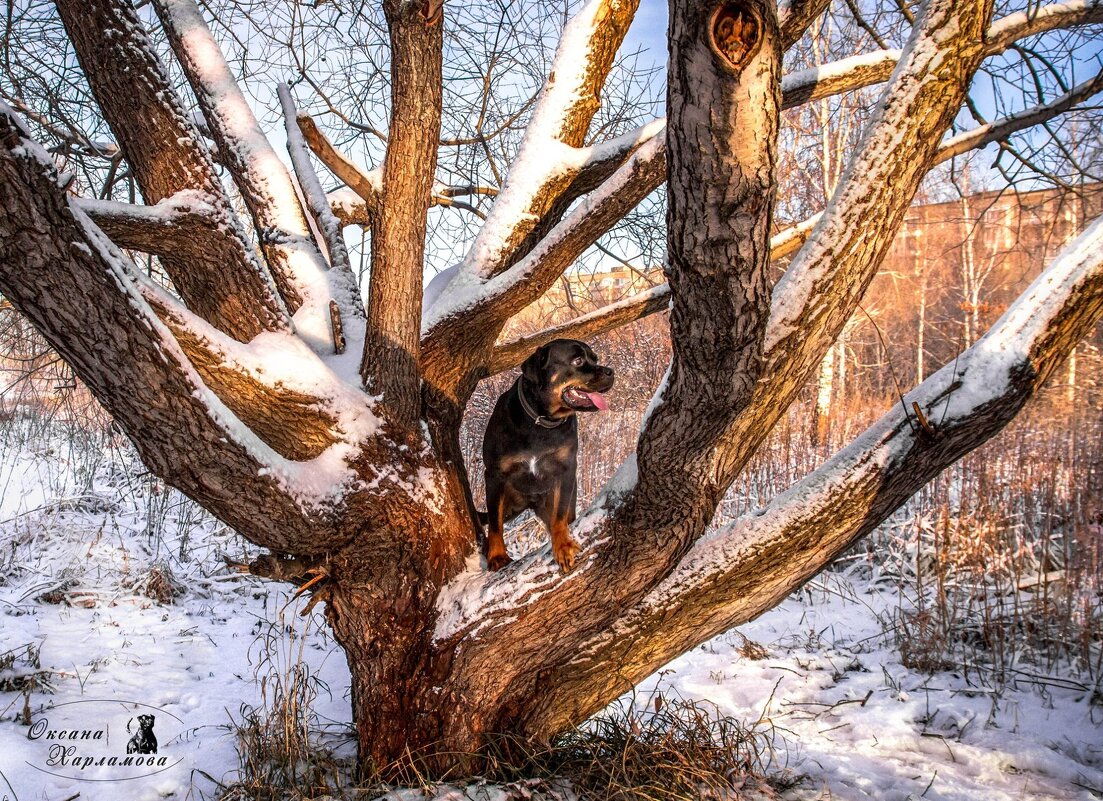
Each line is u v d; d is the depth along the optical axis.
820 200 12.74
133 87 3.23
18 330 6.55
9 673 4.43
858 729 4.18
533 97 5.75
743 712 4.46
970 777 3.65
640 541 3.08
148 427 2.62
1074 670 4.81
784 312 2.79
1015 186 5.01
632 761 3.34
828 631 6.07
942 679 4.86
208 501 2.88
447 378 3.90
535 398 3.83
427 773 3.21
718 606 3.33
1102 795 3.44
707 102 1.86
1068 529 6.17
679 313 2.33
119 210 3.11
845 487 3.21
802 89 4.12
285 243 4.04
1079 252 3.16
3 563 6.83
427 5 3.04
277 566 3.24
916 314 18.23
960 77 2.74
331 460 3.23
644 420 2.78
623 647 3.37
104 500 8.88
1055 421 9.68
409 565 3.37
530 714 3.40
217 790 3.36
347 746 3.85
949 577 6.20
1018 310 3.19
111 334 2.43
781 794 3.40
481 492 9.34
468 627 3.26
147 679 4.72
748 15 1.75
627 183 3.81
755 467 9.01
